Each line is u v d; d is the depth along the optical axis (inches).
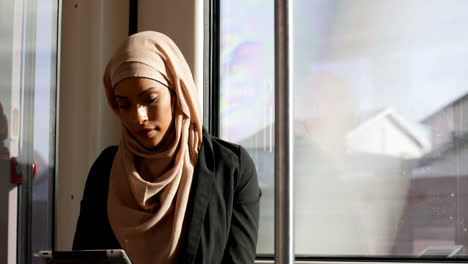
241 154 57.2
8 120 57.0
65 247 71.7
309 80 71.0
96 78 72.7
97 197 57.6
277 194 35.7
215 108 73.9
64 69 73.3
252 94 73.3
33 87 60.9
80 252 36.8
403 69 68.7
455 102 67.3
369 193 69.4
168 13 73.0
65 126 72.9
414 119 68.3
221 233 53.5
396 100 68.8
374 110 69.4
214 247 52.9
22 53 59.8
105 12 73.6
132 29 75.9
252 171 57.4
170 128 56.2
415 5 68.5
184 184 54.3
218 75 73.9
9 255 56.7
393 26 69.1
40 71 63.9
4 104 56.7
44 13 65.1
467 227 66.6
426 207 67.8
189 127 57.1
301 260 70.7
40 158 63.4
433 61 68.0
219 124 73.9
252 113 73.2
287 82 36.0
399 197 68.6
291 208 35.5
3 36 57.0
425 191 67.8
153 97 53.5
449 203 67.2
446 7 67.8
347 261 69.6
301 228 70.9
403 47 68.7
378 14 69.4
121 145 57.7
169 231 54.4
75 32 73.2
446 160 67.4
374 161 69.3
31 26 61.4
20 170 58.1
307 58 71.1
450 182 67.2
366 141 69.5
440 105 67.7
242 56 73.7
